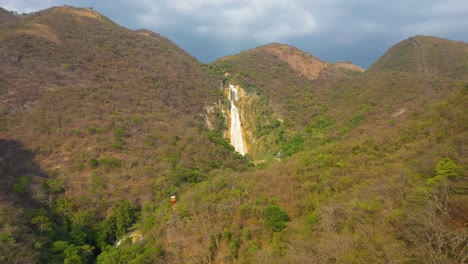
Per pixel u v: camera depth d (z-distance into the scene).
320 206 23.52
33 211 29.17
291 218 24.11
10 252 22.84
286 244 20.39
